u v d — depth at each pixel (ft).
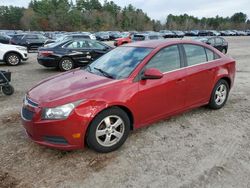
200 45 16.70
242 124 15.87
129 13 395.55
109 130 12.30
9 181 10.52
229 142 13.57
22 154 12.48
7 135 14.48
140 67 13.42
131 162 11.75
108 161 11.84
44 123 11.28
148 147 13.03
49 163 11.73
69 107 11.22
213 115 17.21
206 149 12.85
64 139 11.40
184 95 15.25
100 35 146.10
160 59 14.34
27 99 12.50
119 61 14.69
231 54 60.49
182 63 15.28
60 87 12.68
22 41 73.20
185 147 13.04
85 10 373.81
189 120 16.33
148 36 84.89
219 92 17.89
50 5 321.73
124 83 12.71
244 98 21.35
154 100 13.70
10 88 22.85
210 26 447.83
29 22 313.94
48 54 35.88
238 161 11.75
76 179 10.64
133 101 12.77
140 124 13.56
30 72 36.09
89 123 11.61
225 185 10.16
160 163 11.66
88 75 14.15
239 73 33.45
